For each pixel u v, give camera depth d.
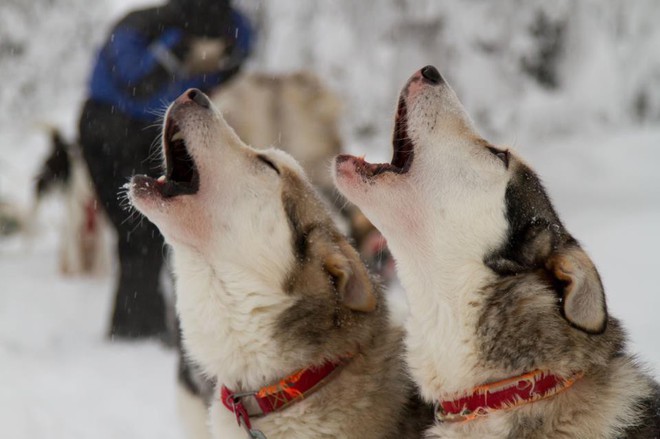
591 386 3.33
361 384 3.70
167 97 7.29
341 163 3.61
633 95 16.61
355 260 3.73
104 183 7.50
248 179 3.79
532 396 3.28
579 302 3.20
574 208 12.39
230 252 3.72
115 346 7.58
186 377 4.57
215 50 7.37
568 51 14.77
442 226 3.49
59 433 5.41
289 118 5.76
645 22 15.74
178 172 3.95
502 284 3.37
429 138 3.55
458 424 3.40
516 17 13.86
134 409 5.86
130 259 7.69
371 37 14.17
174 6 7.32
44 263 12.45
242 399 3.72
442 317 3.45
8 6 21.97
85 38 22.91
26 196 17.53
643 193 13.15
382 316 3.92
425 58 13.72
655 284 7.71
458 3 13.63
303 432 3.65
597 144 15.68
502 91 13.95
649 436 3.31
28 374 6.61
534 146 15.30
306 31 14.58
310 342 3.66
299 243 3.79
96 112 7.37
